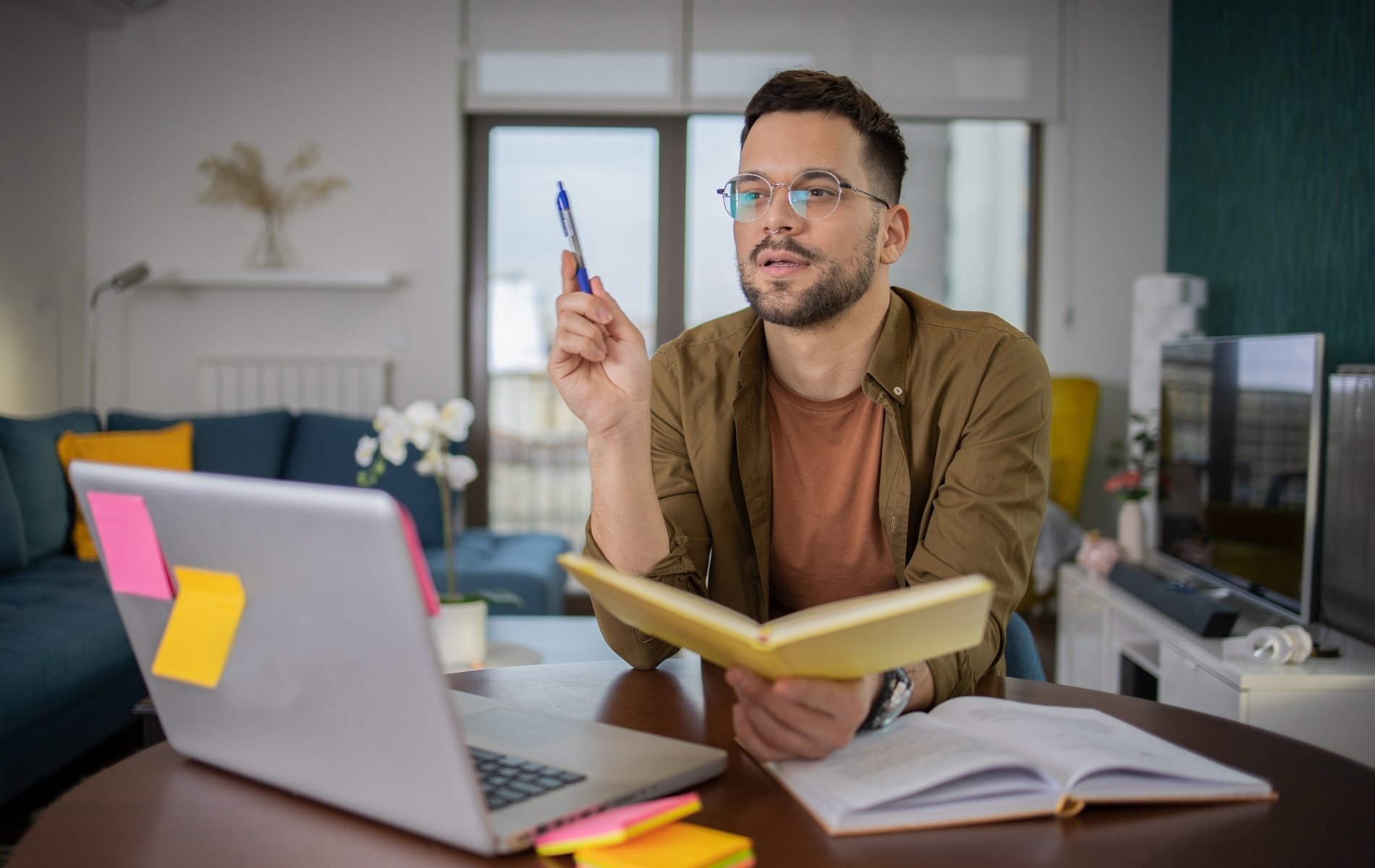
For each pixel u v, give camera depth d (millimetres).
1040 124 5023
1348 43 3225
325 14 4836
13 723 2215
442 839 667
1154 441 3633
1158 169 4957
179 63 4828
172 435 3961
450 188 4855
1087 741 813
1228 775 778
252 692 733
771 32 4863
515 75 4867
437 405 4891
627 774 763
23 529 3293
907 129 5004
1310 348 2510
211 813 739
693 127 4980
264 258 4832
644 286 5016
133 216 4844
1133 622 2979
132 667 2834
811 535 1381
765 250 1220
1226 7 4230
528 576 3521
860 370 1316
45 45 4531
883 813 710
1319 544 3055
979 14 4891
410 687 628
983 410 1239
